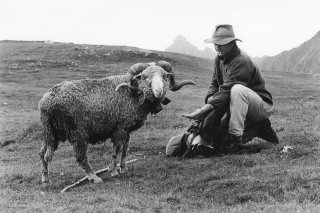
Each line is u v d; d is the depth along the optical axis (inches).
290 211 256.8
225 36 392.8
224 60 403.2
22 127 677.9
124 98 380.5
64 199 320.5
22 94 1171.3
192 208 290.5
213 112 394.9
